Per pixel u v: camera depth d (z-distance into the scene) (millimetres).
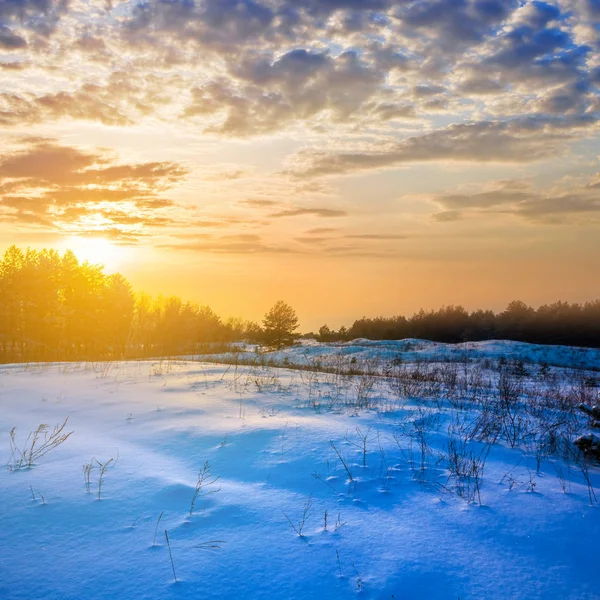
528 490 4934
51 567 3359
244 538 3807
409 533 3957
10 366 14562
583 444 6270
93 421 7168
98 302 38781
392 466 5453
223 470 5223
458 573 3416
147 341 39125
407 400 9484
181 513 4180
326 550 3658
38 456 5477
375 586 3242
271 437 6234
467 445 6438
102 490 4555
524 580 3355
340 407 8359
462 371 19391
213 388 9844
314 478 5062
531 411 9383
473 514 4328
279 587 3213
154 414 7512
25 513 4086
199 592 3135
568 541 3891
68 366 14258
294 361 21391
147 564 3426
